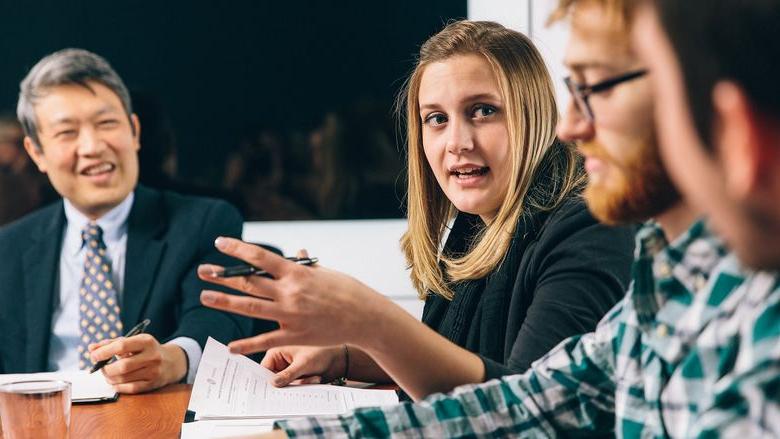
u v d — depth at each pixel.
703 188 0.51
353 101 4.52
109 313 2.52
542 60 1.82
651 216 0.87
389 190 4.53
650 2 0.53
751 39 0.48
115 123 2.59
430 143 1.86
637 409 0.98
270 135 4.56
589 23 0.84
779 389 0.66
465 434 1.15
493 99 1.79
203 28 4.52
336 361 1.86
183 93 4.55
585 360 1.14
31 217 2.68
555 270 1.57
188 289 2.53
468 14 4.41
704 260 0.86
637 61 0.82
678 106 0.51
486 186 1.82
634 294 0.92
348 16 4.49
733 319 0.77
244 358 1.91
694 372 0.81
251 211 4.57
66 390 1.49
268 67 4.53
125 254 2.57
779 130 0.48
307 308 1.10
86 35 4.53
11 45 4.52
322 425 1.15
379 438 1.14
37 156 2.63
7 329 2.52
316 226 4.58
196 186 4.56
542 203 1.73
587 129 0.87
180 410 1.75
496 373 1.30
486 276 1.79
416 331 1.22
